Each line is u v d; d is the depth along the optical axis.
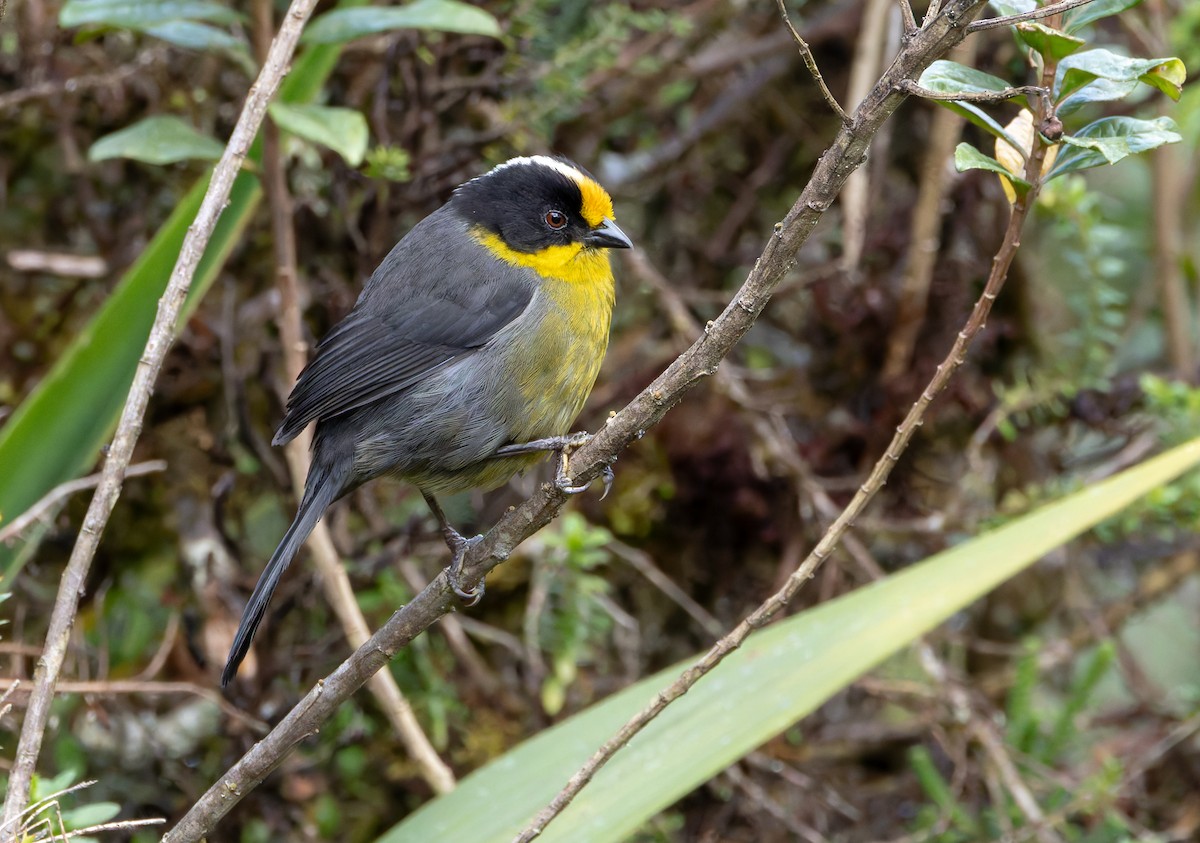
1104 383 10.37
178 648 9.84
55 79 10.23
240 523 10.53
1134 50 11.38
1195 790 10.35
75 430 8.40
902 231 11.09
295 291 8.77
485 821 7.34
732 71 11.92
